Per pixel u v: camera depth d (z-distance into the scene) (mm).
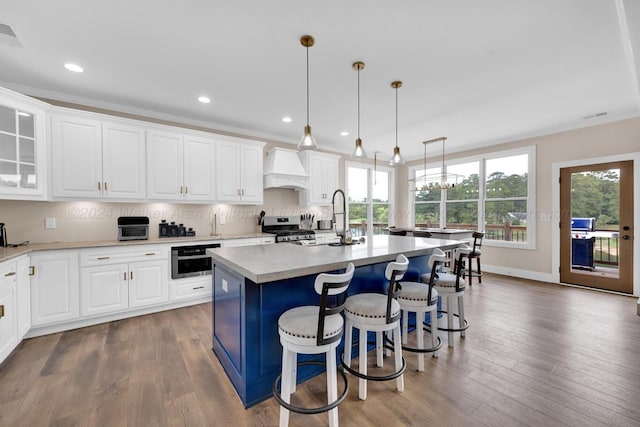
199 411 1715
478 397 1835
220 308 2229
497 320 3096
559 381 1996
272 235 4324
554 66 2646
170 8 1880
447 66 2645
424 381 2010
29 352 2402
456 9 1903
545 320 3092
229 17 1975
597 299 3807
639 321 3057
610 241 4148
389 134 4941
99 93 3199
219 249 2459
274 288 1861
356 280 2289
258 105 3580
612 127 4090
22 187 2699
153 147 3531
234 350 1937
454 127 4539
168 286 3420
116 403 1775
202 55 2451
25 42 2244
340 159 6168
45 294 2711
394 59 2525
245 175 4305
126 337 2699
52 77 2820
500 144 5336
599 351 2408
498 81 2947
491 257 5473
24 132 2719
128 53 2414
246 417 1674
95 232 3445
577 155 4410
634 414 1670
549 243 4734
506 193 5316
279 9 1898
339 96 3314
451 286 2475
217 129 4352
